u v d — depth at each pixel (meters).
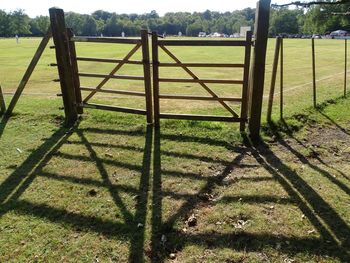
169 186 4.91
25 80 8.02
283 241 3.72
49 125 7.57
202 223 4.04
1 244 3.71
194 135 6.82
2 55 28.86
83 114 8.16
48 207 4.39
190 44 6.63
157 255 3.54
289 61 22.36
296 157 5.91
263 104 9.27
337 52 30.61
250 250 3.59
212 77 15.23
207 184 4.96
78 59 7.55
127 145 6.42
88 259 3.49
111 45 51.19
